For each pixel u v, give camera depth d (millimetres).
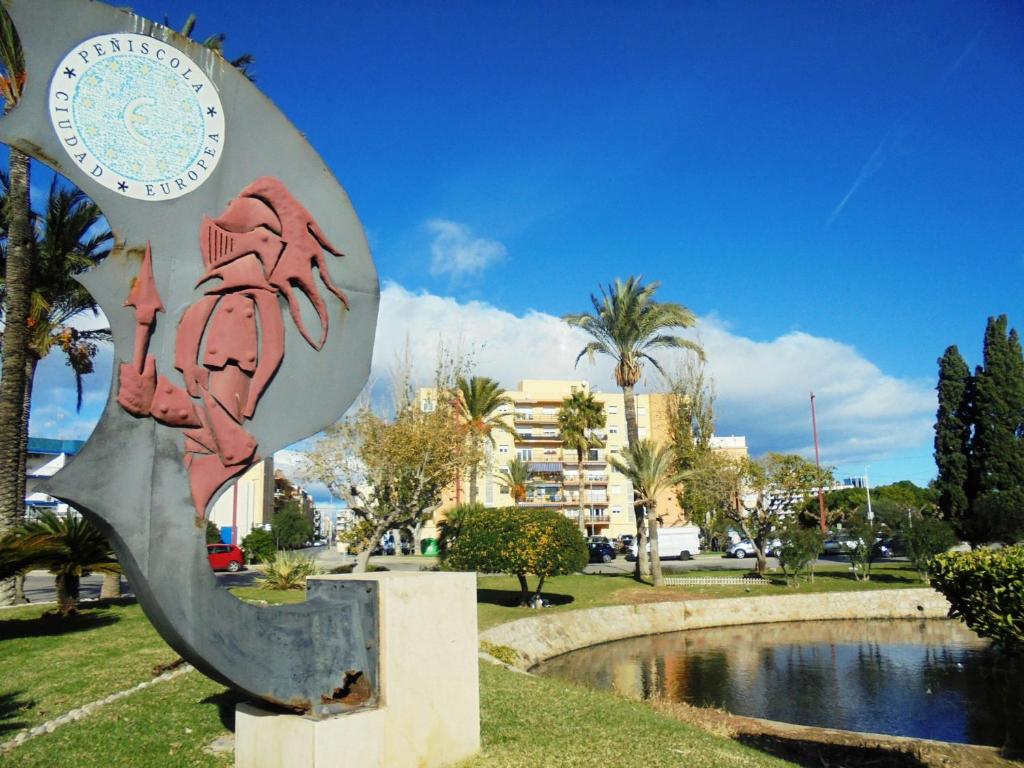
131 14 5441
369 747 5383
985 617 7695
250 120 5906
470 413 38062
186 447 5266
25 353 17453
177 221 5477
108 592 18078
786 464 30109
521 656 16578
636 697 13148
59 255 18906
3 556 12562
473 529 21672
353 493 26109
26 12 5031
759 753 7551
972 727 11875
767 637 20750
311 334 5980
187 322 5398
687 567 38281
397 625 5707
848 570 31578
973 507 31641
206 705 7621
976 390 32781
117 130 5297
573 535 21016
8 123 4906
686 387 43906
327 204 6191
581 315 30250
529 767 5957
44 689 8773
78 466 4809
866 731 11758
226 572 35281
